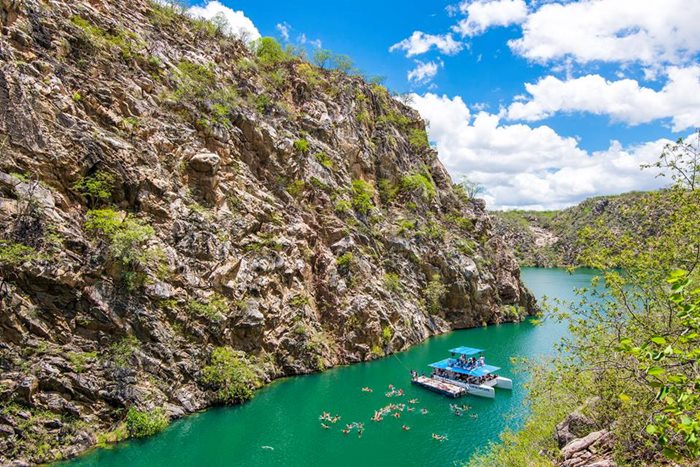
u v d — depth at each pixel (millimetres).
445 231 105562
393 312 80812
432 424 48750
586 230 26750
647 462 18422
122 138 55844
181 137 63219
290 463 40469
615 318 24906
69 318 44906
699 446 9180
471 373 60312
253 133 75125
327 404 53938
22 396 39062
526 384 34625
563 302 28672
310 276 75062
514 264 115875
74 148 50094
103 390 43719
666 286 21906
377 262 86750
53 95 50438
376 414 50531
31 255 43031
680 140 22156
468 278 99875
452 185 129875
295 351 65125
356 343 72688
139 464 39219
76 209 49656
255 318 59844
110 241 49375
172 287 53562
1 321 40562
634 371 20594
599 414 24797
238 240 64375
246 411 51156
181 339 52188
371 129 110062
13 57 48344
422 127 132875
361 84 114438
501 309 105812
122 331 47656
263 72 92812
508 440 33438
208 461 40344
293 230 74000
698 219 21234
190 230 58188
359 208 91250
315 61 112812
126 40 64500
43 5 55344
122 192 53469
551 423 30750
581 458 20984
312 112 93688
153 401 46500
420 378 62031
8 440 36844
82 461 38750
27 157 46406
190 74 72562
